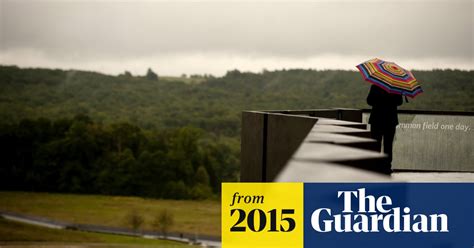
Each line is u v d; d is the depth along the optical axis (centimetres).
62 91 13788
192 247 9875
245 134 879
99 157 11069
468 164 1128
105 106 13500
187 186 10875
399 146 1128
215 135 11756
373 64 841
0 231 10025
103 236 10225
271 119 702
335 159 223
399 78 817
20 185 11038
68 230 10388
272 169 693
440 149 1129
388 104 836
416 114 1126
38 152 11056
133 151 11162
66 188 10988
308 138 290
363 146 284
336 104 8869
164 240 10525
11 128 11088
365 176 202
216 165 11050
